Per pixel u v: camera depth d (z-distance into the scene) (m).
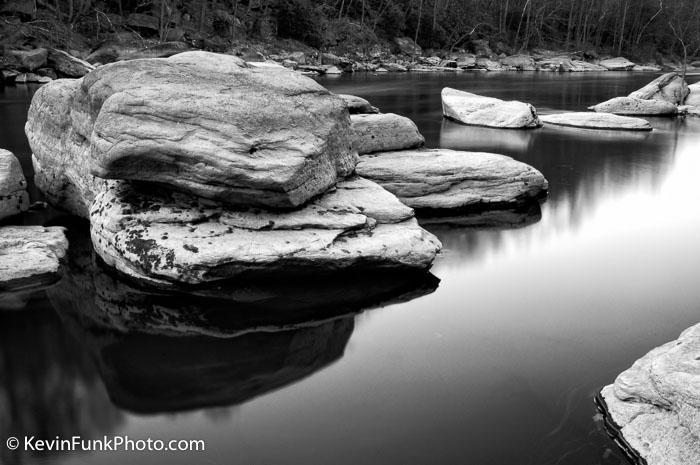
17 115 23.36
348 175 10.36
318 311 8.30
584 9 89.06
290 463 5.42
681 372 5.35
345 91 38.91
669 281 9.87
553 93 42.72
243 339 7.57
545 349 7.55
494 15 84.69
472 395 6.50
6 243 9.24
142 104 8.44
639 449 5.40
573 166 18.83
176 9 49.75
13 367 6.89
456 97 28.38
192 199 8.86
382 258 8.88
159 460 5.47
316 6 63.41
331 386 6.63
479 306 8.77
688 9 87.75
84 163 10.47
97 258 9.40
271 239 8.48
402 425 5.98
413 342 7.65
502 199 13.38
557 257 10.90
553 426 5.98
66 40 40.88
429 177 12.88
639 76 63.94
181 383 6.66
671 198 15.19
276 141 8.62
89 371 6.83
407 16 71.56
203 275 8.14
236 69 9.28
